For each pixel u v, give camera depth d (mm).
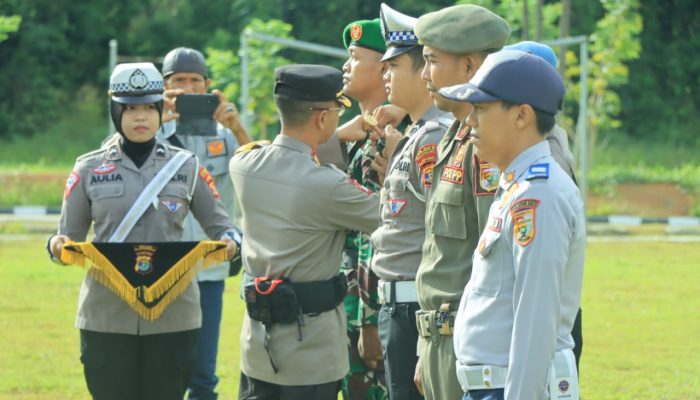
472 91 3834
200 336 7051
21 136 36562
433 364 4508
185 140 7246
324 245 5141
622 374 8430
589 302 11703
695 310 11250
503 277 3859
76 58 38875
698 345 9531
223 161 7289
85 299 5492
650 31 38594
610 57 24906
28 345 9359
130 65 5527
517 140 3859
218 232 5711
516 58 3848
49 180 24688
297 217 5074
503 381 3844
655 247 16688
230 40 36188
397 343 4988
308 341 5086
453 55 4520
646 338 9836
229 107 7074
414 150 4863
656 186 24938
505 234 3832
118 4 39125
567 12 20984
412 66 5105
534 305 3688
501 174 4023
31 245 16500
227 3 38219
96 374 5496
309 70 5141
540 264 3682
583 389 7949
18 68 37312
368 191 5160
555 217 3719
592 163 26016
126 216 5480
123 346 5477
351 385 6047
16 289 12320
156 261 5402
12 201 22797
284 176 5113
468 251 4402
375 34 5887
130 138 5523
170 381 5602
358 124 5656
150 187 5520
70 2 38719
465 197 4383
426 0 34938
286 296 5043
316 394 5105
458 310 4145
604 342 9656
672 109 37625
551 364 3779
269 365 5148
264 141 5387
